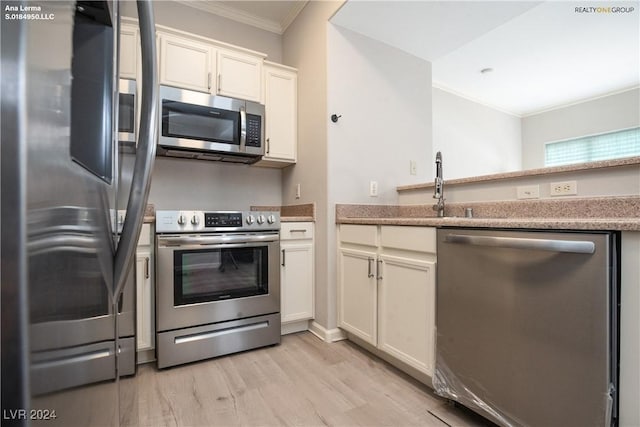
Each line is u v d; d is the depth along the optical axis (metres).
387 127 2.53
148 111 0.61
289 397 1.52
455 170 4.44
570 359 1.03
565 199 1.58
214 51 2.31
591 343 0.98
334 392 1.57
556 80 4.20
